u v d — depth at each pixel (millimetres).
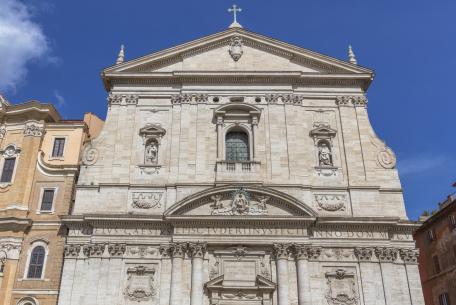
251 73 43125
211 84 43281
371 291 35438
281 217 36531
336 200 38688
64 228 39312
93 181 39344
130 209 38094
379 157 40562
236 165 39531
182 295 34938
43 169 41750
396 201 38812
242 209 37188
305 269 35594
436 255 51469
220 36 45062
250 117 41750
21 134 43188
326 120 42312
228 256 36312
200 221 36719
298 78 43281
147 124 41844
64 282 35625
